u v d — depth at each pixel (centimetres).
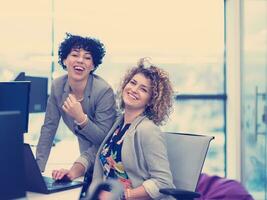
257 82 342
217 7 421
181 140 201
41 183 166
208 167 424
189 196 173
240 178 389
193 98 427
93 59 226
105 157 198
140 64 210
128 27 420
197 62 425
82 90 224
